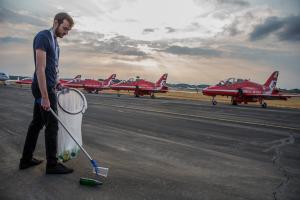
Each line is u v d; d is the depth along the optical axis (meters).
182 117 11.40
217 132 7.66
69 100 3.68
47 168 3.39
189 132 7.39
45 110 3.35
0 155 4.14
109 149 4.86
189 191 3.03
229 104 27.86
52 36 3.42
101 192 2.88
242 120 11.47
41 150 4.55
